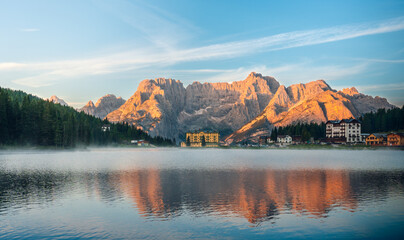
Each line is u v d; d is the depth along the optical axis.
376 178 71.06
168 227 33.88
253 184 62.25
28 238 30.64
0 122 183.88
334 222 35.56
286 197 48.72
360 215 38.28
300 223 35.25
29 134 199.25
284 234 31.80
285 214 38.81
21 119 197.00
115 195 50.50
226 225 34.59
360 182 64.69
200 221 36.00
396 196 49.22
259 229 33.22
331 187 58.19
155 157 172.25
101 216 38.09
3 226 34.25
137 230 32.91
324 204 43.84
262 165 109.38
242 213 39.22
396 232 32.25
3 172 81.62
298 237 31.00
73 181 66.12
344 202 45.09
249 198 47.97
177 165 111.62
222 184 62.41
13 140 192.00
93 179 69.50
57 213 39.44
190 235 31.42
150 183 63.75
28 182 64.25
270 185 60.97
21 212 39.94
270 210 40.69
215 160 143.50
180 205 43.44
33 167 95.19
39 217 37.69
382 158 146.62
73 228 33.56
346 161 126.50
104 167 98.56
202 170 91.75
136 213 39.38
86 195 50.44
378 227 33.81
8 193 52.06
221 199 47.28
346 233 32.03
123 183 63.62
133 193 52.16
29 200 46.75
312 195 50.22
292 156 172.25
